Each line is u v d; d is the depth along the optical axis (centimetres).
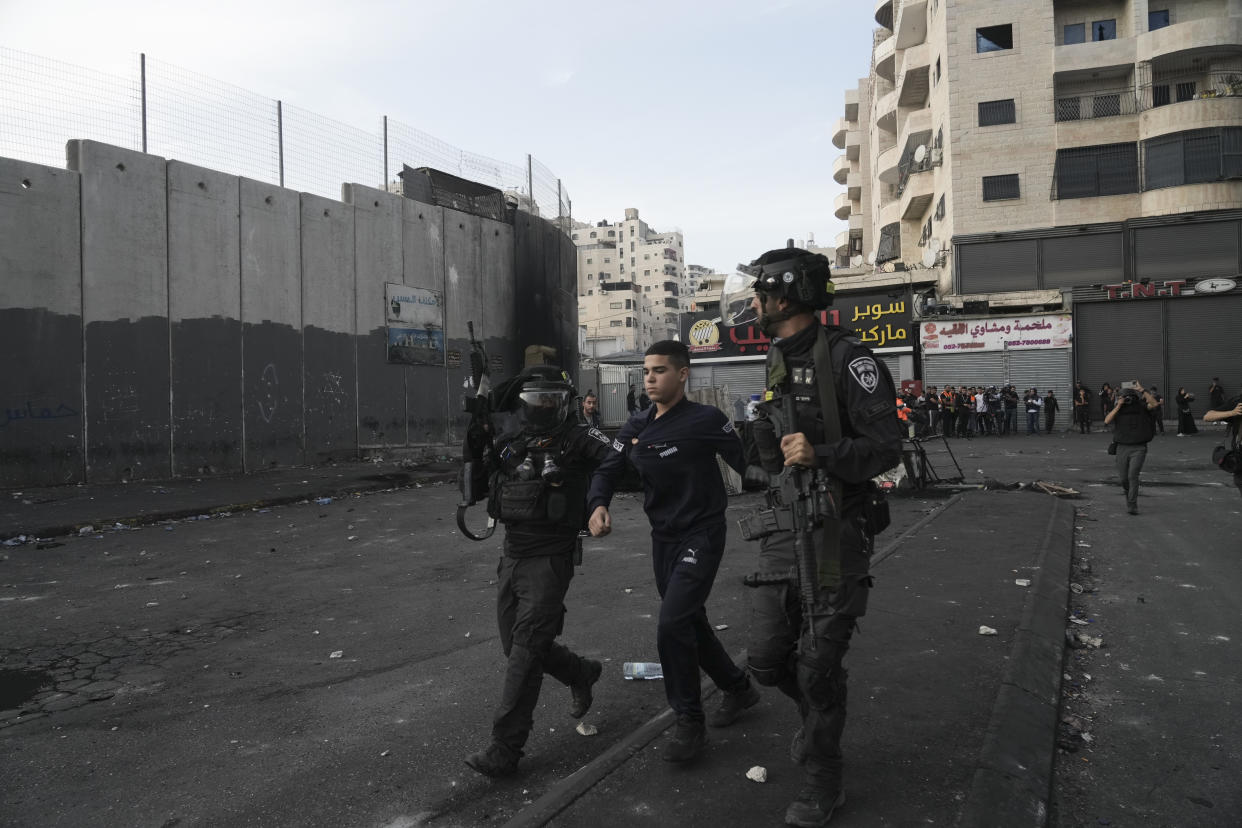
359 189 1784
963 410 2594
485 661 451
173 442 1405
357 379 1766
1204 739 329
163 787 304
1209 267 2720
